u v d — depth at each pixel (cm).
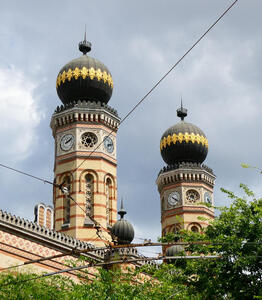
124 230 4772
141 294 2964
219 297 2928
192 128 6862
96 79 5803
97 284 2928
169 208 6638
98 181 5412
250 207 3034
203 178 6694
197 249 3039
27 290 2928
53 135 5897
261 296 2573
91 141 5594
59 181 5481
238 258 2806
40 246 4103
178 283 3086
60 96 5934
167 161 6950
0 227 3834
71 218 5247
